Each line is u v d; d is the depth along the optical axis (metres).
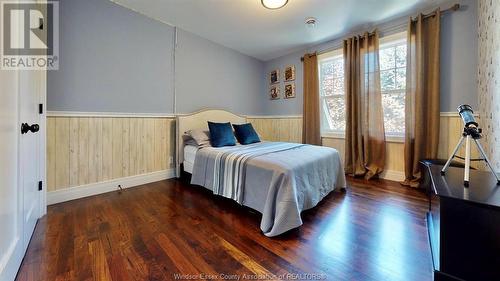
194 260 1.36
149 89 3.03
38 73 1.85
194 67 3.56
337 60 3.79
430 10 2.75
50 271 1.24
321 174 2.30
